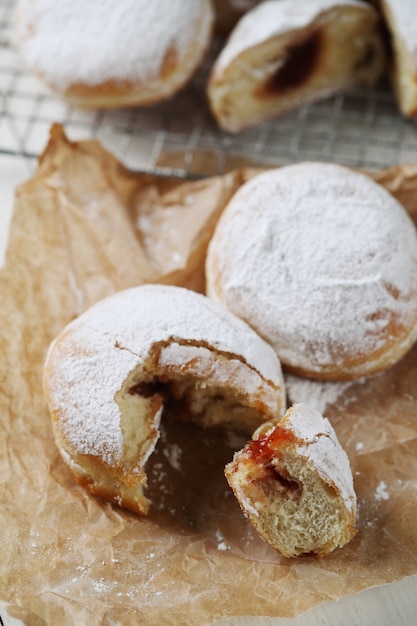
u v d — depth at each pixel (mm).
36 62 505
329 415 420
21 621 381
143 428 401
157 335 400
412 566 379
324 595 373
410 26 488
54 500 395
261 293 422
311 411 390
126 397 400
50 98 536
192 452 419
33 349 431
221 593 375
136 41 494
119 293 425
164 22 496
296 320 417
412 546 384
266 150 512
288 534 380
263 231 430
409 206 460
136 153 515
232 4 525
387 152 509
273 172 454
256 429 418
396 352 422
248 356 402
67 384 397
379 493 398
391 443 409
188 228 461
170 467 415
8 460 404
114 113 531
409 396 423
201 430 426
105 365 396
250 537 393
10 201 499
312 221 432
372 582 375
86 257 451
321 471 372
